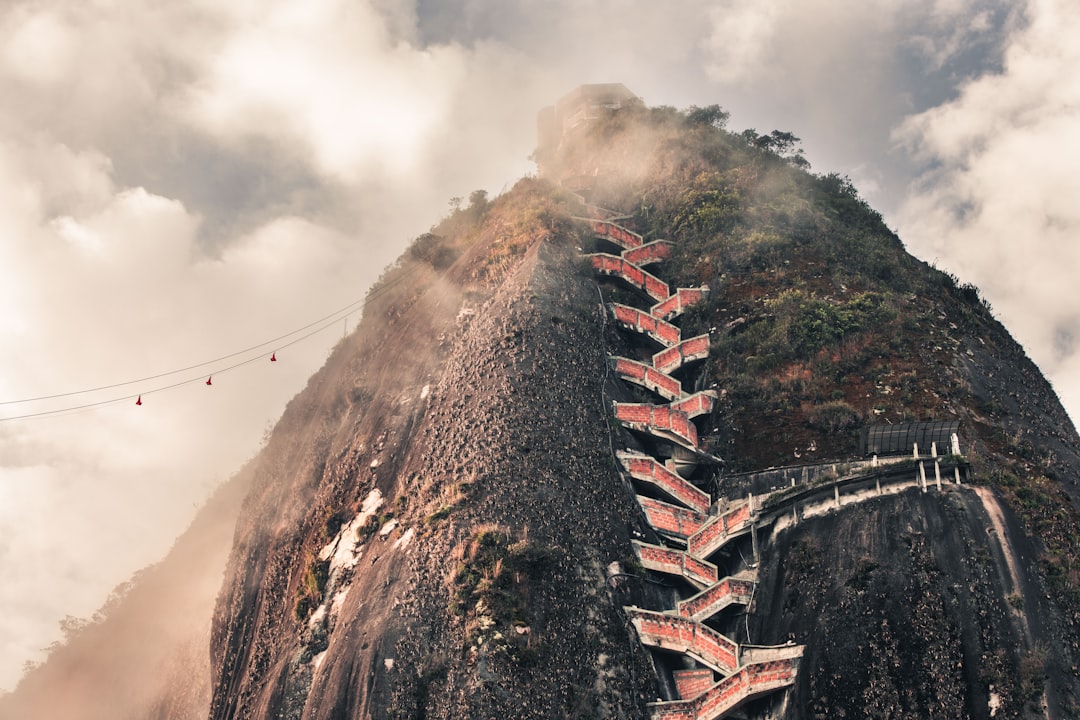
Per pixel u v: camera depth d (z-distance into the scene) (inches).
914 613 2064.5
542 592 2199.8
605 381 2770.7
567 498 2407.7
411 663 2106.3
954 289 3063.5
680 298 3117.6
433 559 2263.8
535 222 3186.5
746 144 3806.6
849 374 2679.6
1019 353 2854.3
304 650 2338.8
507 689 2037.4
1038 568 2086.6
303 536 2733.8
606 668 2148.1
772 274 3090.6
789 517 2372.0
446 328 2989.7
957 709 1936.5
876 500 2272.4
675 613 2279.8
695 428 2746.1
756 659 2178.9
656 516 2500.0
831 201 3501.5
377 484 2647.6
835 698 2042.3
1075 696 1923.0
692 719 2118.6
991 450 2381.9
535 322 2773.1
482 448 2480.3
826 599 2178.9
